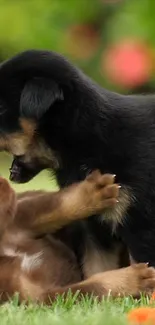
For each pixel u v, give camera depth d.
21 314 5.59
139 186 6.93
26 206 6.67
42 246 6.77
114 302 6.09
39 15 17.00
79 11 16.61
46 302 6.12
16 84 7.24
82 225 7.18
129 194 6.92
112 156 7.03
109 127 7.11
